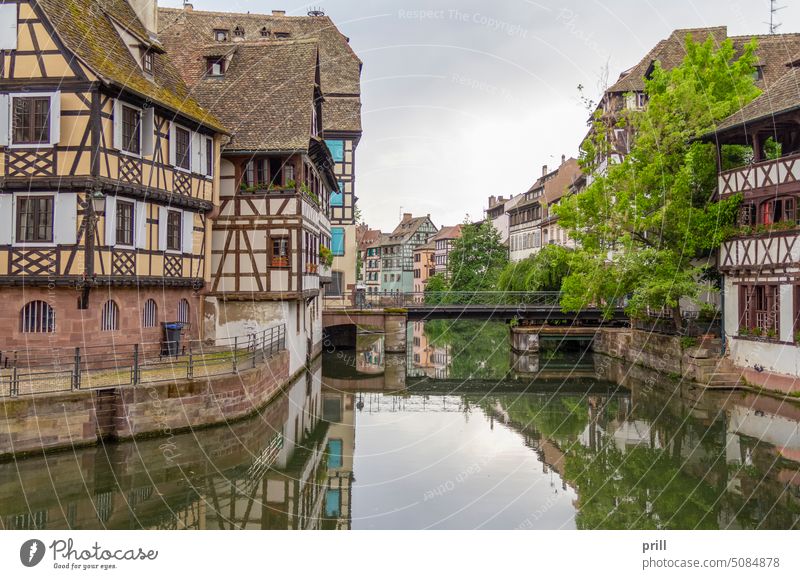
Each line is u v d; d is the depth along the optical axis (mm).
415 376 30656
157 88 20266
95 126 16828
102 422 14945
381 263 98188
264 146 23250
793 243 20203
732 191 23141
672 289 24719
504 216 69812
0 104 16812
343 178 40438
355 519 11797
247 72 25328
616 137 31875
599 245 27578
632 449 16953
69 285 16766
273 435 17672
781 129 22359
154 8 22812
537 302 41344
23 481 12883
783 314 20734
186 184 21000
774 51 31719
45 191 16859
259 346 23391
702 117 24938
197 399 16312
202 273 22484
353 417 21234
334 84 40969
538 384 28469
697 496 13117
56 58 16859
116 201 17812
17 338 16797
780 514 12078
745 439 17281
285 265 23453
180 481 13438
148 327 19422
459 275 58094
